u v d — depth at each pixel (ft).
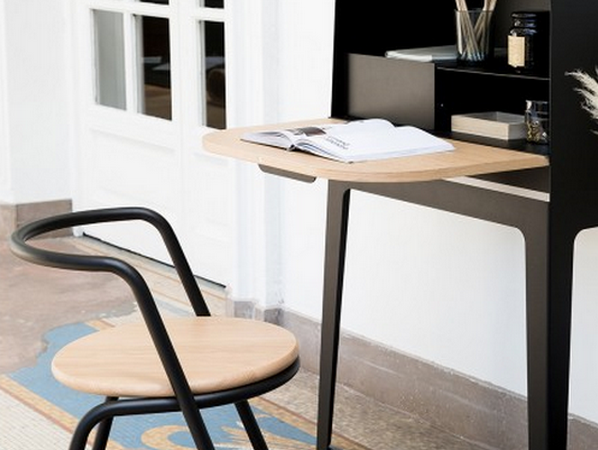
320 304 14.17
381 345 13.24
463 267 12.10
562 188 8.92
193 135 17.93
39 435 12.58
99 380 8.05
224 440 12.38
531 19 9.71
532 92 10.71
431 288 12.53
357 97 11.05
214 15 17.08
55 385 14.01
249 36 14.40
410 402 12.91
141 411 7.93
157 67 18.69
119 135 19.69
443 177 8.61
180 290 17.67
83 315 16.66
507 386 11.81
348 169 8.57
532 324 9.11
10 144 20.63
